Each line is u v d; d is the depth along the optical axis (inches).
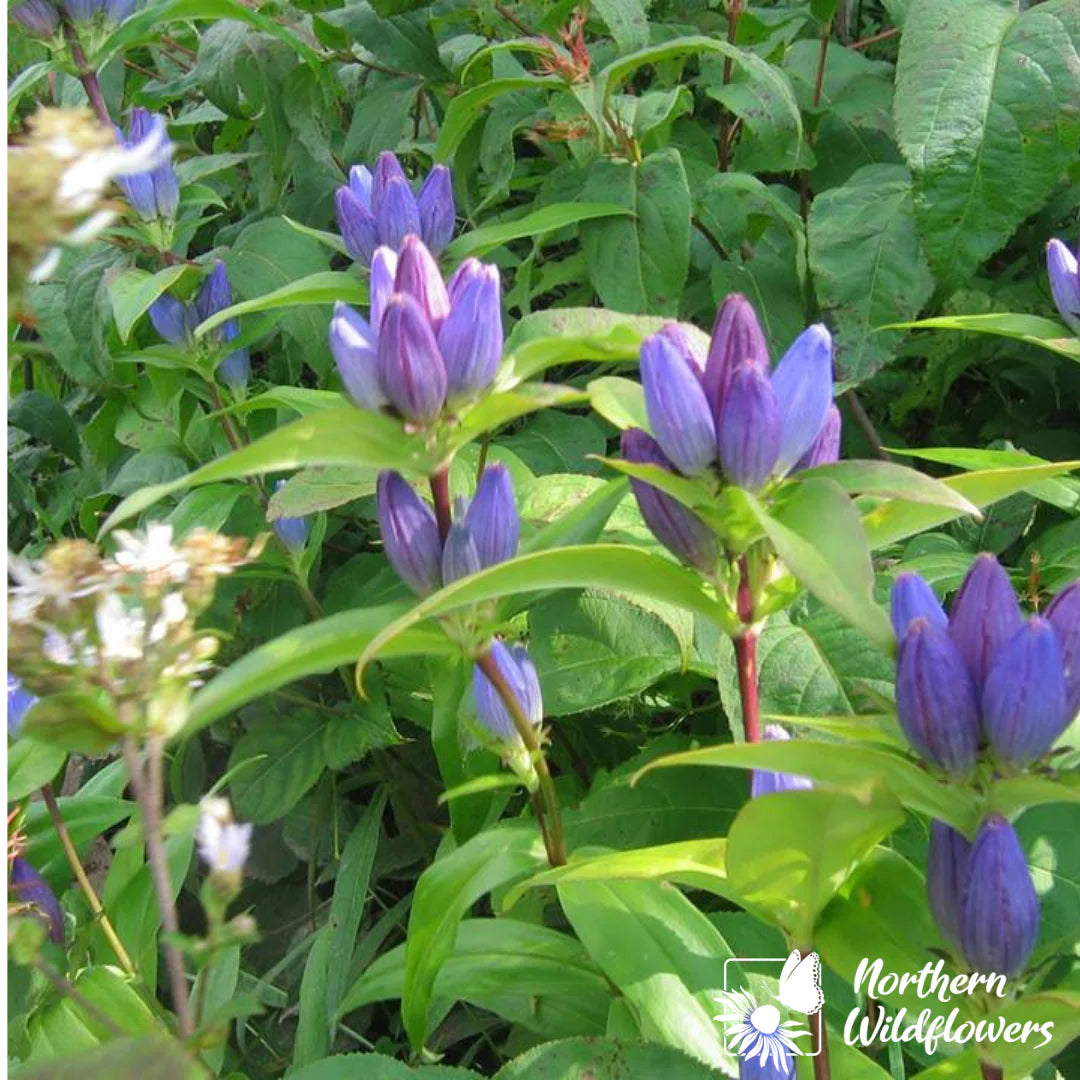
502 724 23.1
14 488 45.3
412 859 37.6
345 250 30.7
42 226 15.4
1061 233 41.2
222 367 36.7
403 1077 23.9
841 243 34.1
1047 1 33.0
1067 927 26.0
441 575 21.5
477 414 20.7
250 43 41.8
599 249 33.4
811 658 26.7
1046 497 30.7
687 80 44.7
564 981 24.5
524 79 33.7
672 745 30.6
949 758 18.3
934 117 32.1
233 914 39.7
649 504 20.2
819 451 20.3
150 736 18.5
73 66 34.9
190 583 18.8
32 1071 16.8
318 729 36.3
